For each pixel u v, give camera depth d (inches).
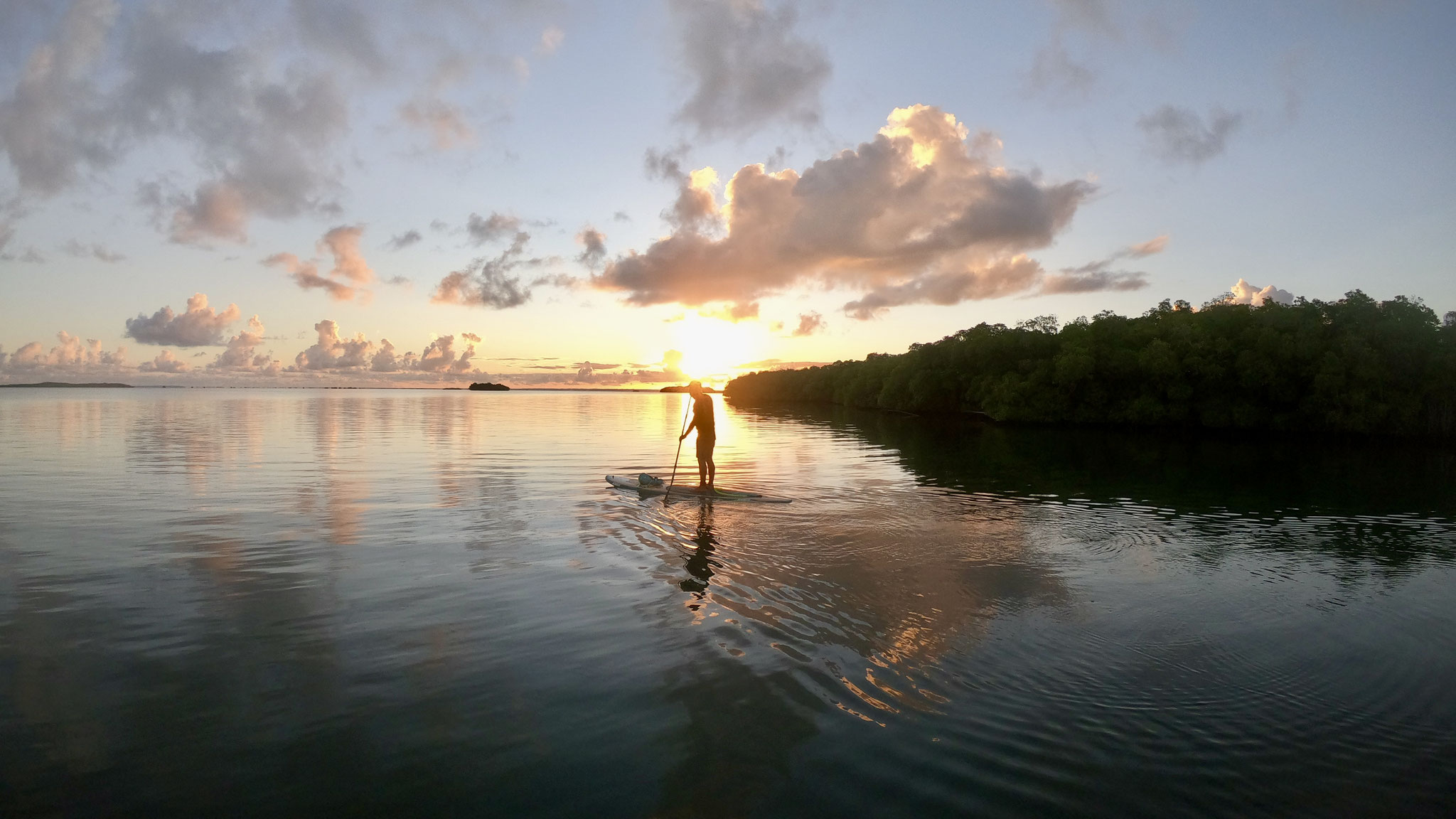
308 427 1321.4
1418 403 1590.8
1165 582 331.6
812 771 166.2
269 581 309.7
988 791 160.1
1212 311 2000.5
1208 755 177.9
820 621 265.0
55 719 185.5
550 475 668.1
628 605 279.4
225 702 195.6
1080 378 1978.3
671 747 175.6
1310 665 234.4
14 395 5383.9
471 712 191.9
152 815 146.4
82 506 490.0
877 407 3289.9
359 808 149.9
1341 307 1740.9
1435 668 233.3
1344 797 161.8
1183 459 1010.1
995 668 226.8
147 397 4525.1
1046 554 382.0
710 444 573.0
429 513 469.1
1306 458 1081.4
